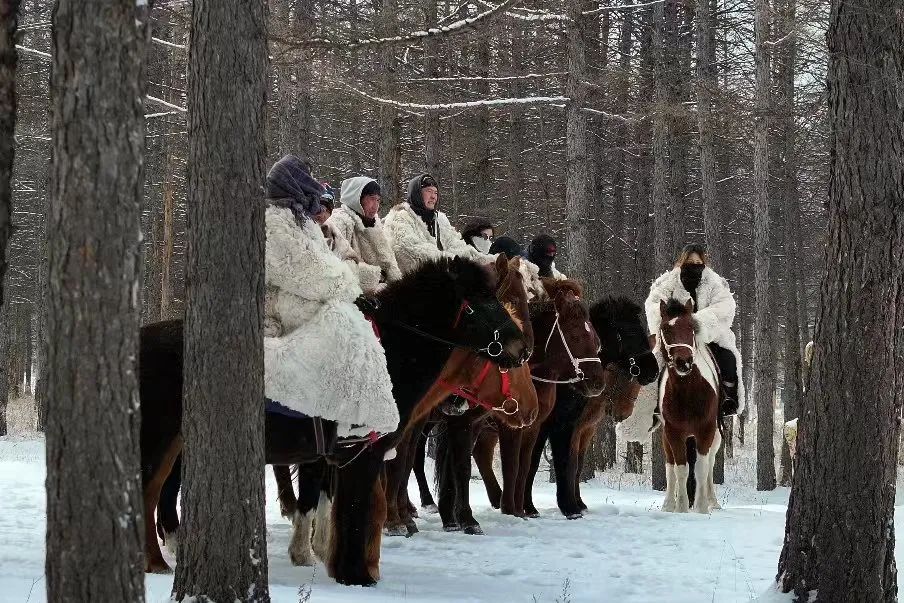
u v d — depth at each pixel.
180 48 12.72
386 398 6.77
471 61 23.73
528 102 17.50
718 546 9.52
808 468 6.30
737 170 32.94
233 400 5.62
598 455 25.72
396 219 10.20
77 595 3.44
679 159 26.12
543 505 13.25
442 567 8.09
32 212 32.66
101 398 3.44
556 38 22.72
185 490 5.70
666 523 10.97
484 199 28.62
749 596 7.19
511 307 9.27
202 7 5.68
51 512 3.47
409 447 9.92
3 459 17.27
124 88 3.46
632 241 34.03
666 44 25.94
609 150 29.11
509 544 9.36
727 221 34.28
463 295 7.54
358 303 7.06
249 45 5.68
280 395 6.62
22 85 18.88
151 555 6.95
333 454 6.95
